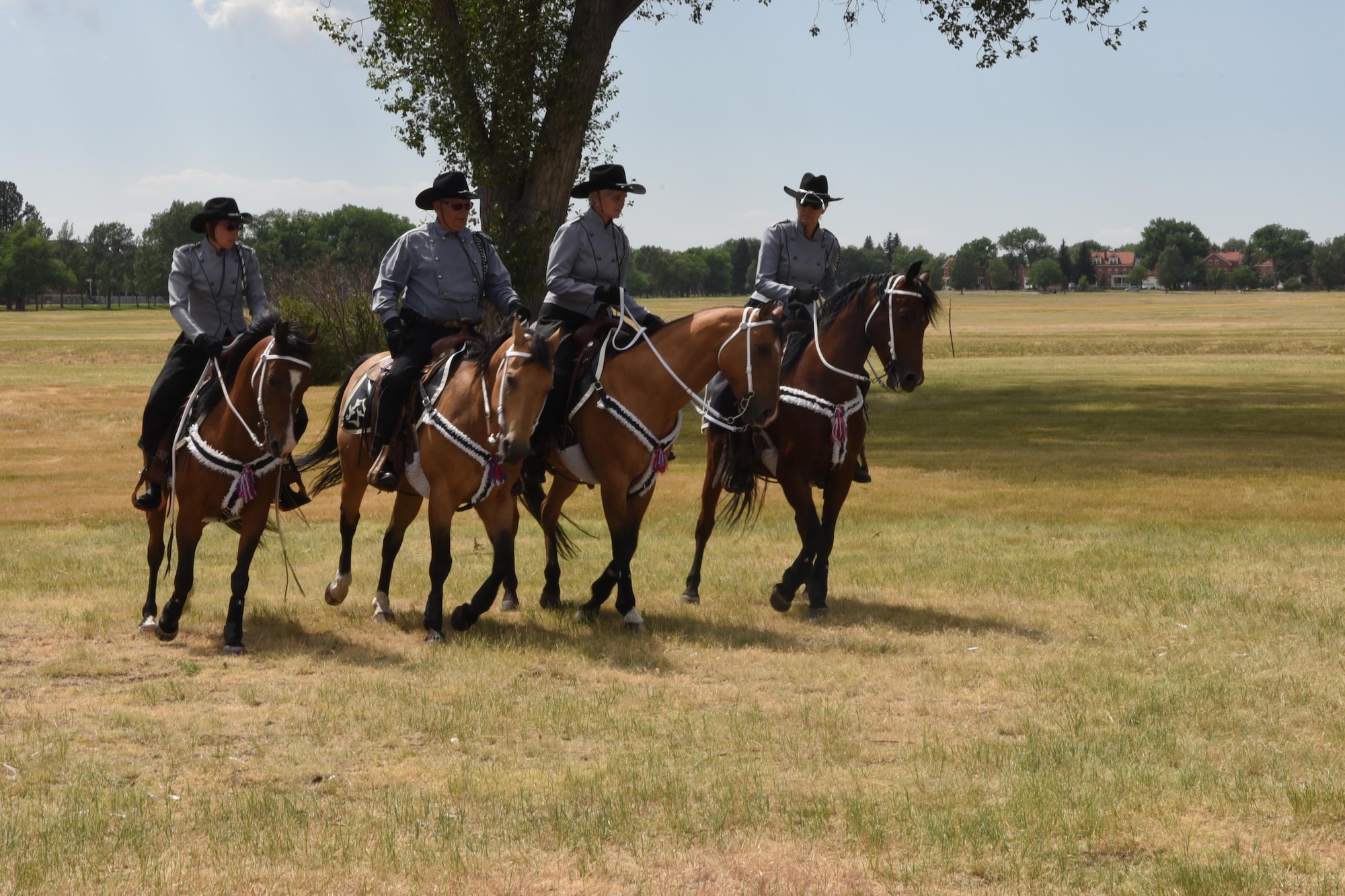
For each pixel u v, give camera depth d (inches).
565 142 856.9
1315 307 5036.9
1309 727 260.2
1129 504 613.0
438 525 335.6
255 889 178.4
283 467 358.6
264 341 319.3
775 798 217.2
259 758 239.3
